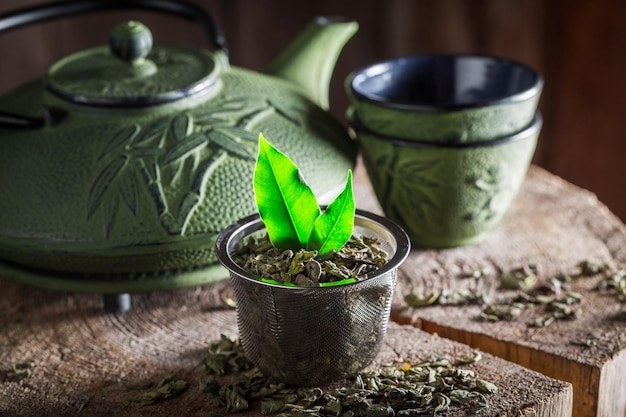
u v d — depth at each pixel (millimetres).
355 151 680
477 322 626
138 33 639
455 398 562
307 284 549
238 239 580
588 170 1098
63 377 598
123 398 583
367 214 587
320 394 569
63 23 944
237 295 564
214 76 646
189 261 616
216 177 616
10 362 610
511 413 556
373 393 565
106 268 614
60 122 629
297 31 1021
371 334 566
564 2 1033
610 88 1047
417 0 1037
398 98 703
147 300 657
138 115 627
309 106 674
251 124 638
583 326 620
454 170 648
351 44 1046
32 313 649
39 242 607
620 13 1011
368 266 563
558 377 600
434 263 678
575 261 677
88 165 614
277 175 555
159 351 615
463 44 1055
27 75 948
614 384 603
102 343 623
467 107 635
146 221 604
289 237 568
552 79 1071
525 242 697
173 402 578
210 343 619
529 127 658
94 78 642
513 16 1040
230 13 990
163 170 612
